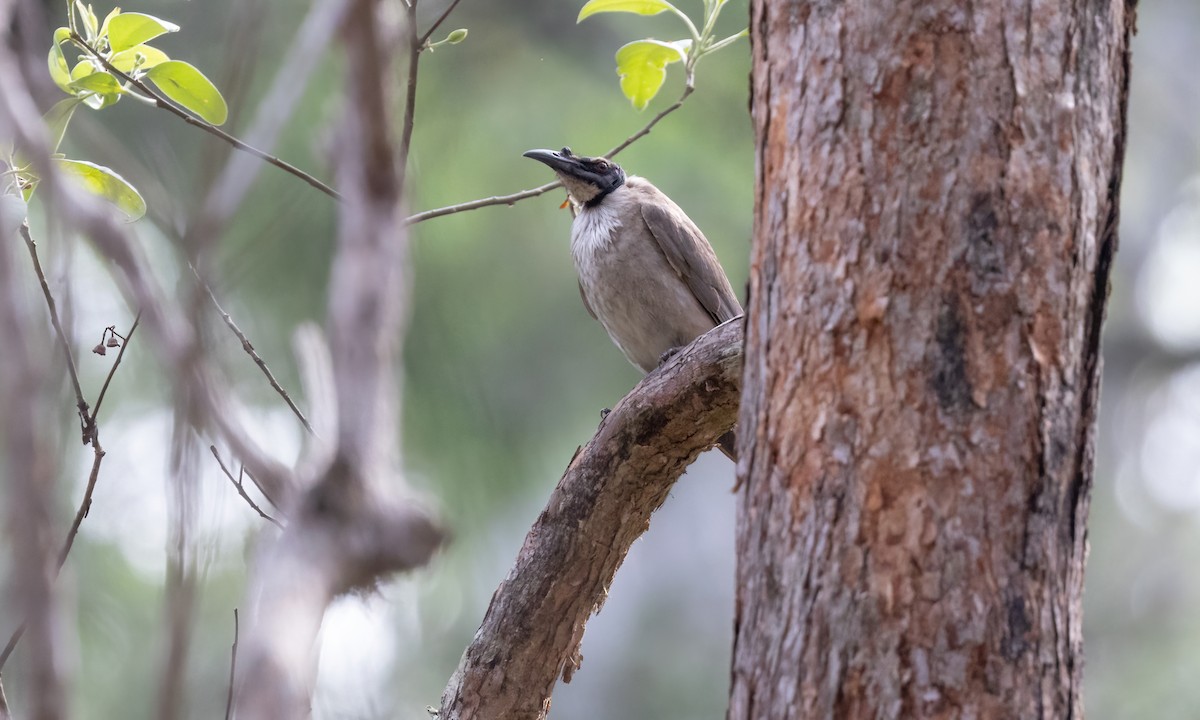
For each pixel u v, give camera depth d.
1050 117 4.62
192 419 2.80
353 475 2.35
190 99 6.65
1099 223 4.70
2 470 2.56
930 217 4.58
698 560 23.09
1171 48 23.48
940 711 4.34
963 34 4.62
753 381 4.94
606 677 21.08
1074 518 4.56
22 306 2.64
